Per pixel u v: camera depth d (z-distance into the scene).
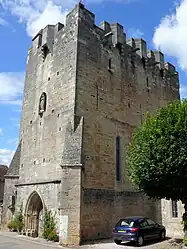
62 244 15.38
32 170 21.56
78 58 19.52
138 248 14.46
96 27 21.64
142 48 25.39
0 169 48.41
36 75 24.23
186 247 13.98
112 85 21.48
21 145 24.34
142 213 20.94
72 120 18.14
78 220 15.77
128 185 20.61
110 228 18.28
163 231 17.47
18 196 22.30
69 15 21.50
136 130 19.44
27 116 24.28
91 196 17.72
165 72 27.47
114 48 22.64
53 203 17.83
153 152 14.46
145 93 24.44
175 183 14.25
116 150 20.67
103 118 20.06
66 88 19.66
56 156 19.06
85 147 18.22
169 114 15.34
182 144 14.11
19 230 20.69
